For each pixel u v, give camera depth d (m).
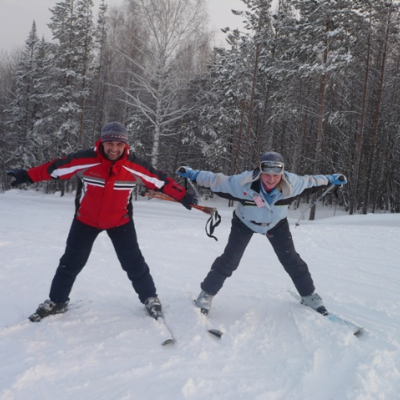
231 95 22.47
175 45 19.56
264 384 2.26
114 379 2.27
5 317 3.13
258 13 19.58
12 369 2.30
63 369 2.34
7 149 34.62
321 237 7.34
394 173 26.98
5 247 5.53
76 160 2.81
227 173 25.78
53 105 26.88
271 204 3.17
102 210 2.96
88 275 4.34
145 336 2.83
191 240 6.76
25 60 32.72
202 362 2.50
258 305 3.53
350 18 16.70
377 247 6.52
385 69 21.62
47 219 9.12
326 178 3.44
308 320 3.15
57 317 3.11
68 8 24.78
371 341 2.83
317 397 2.14
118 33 24.25
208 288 3.37
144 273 3.28
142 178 2.98
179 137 26.12
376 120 20.53
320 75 17.72
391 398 2.12
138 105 20.48
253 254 5.77
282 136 27.30
